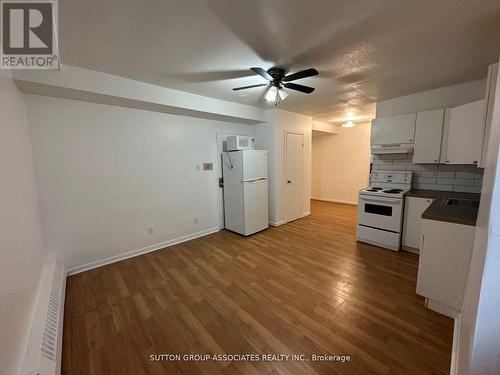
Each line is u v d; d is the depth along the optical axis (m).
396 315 1.76
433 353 1.41
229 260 2.81
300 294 2.06
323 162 6.61
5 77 1.44
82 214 2.53
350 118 4.88
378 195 3.01
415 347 1.46
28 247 1.42
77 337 1.61
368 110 4.04
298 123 4.40
